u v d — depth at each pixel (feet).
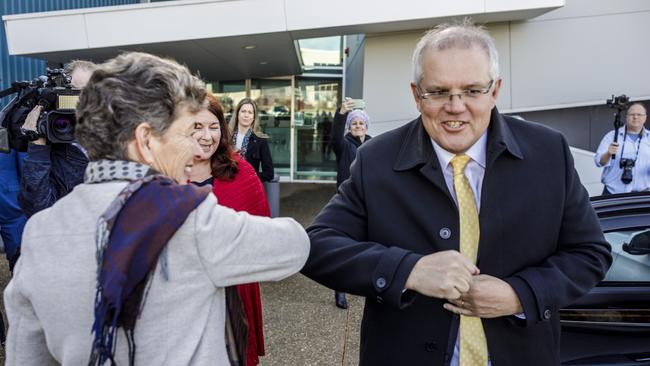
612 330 6.18
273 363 10.37
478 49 3.99
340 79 37.63
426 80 4.10
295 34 21.27
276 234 3.41
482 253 4.13
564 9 22.43
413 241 4.31
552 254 4.31
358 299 14.11
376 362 4.45
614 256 6.42
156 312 2.95
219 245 3.10
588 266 4.10
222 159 7.34
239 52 24.80
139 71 3.20
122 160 3.20
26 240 3.21
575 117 22.52
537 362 4.17
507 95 22.97
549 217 4.17
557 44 22.61
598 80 22.59
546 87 22.79
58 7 25.57
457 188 4.33
